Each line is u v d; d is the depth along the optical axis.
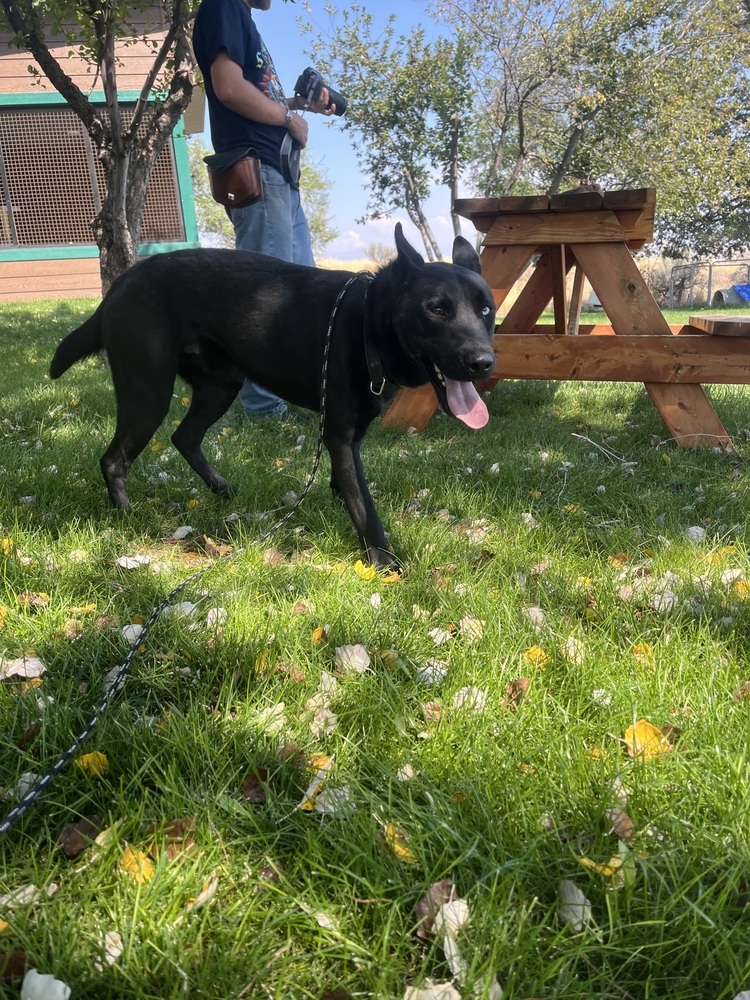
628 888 1.24
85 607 2.25
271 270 2.90
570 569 2.57
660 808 1.43
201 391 3.34
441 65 21.73
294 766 1.58
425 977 1.15
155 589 2.40
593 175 22.09
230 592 2.34
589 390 6.16
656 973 1.16
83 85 16.03
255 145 4.45
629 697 1.77
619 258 4.13
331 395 2.71
